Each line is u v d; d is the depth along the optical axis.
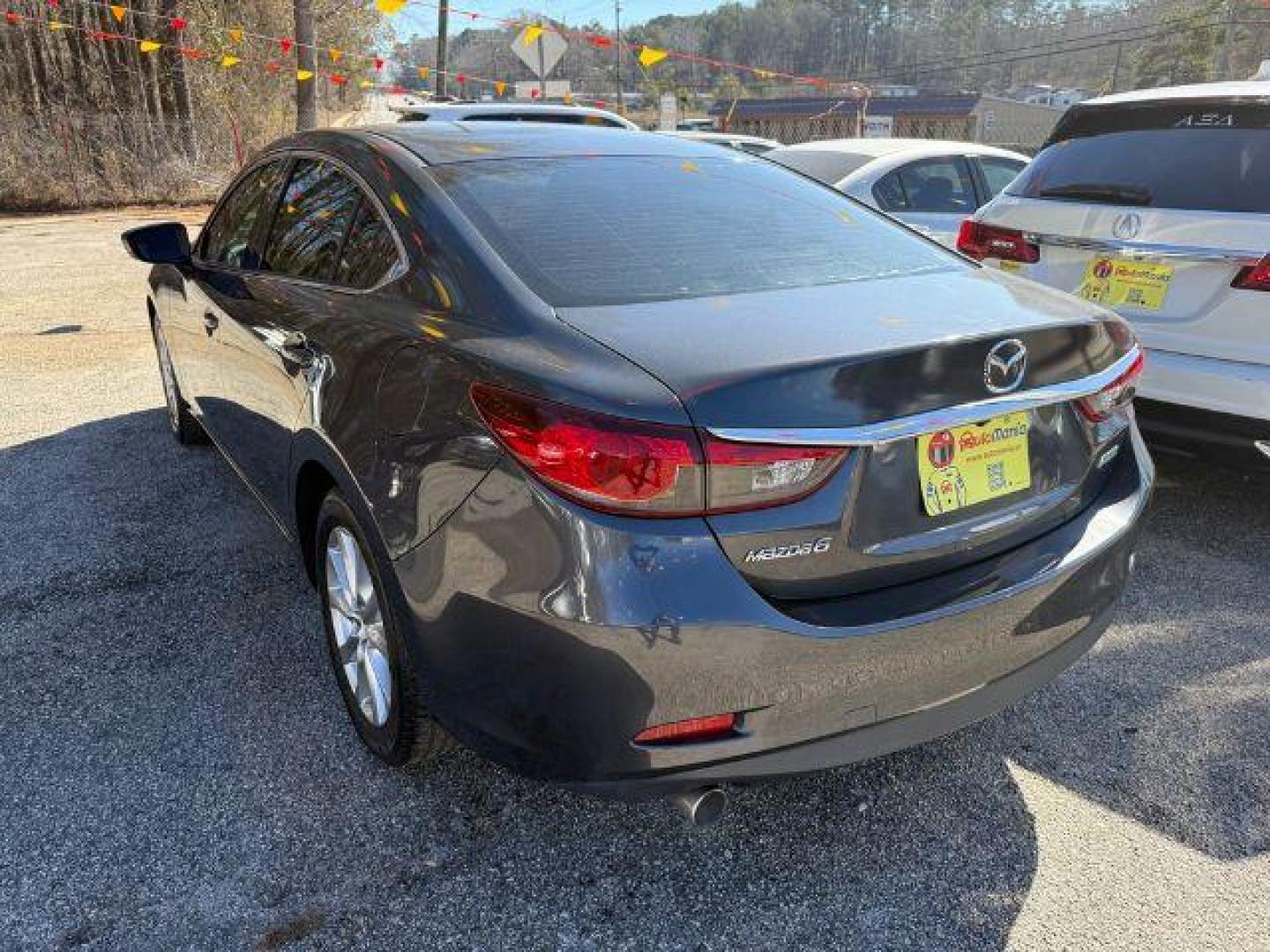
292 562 3.73
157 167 18.12
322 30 20.73
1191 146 3.96
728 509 1.82
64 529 4.00
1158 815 2.48
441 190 2.52
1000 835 2.41
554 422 1.82
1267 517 4.24
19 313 8.20
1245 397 3.66
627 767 1.88
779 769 1.97
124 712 2.82
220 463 4.72
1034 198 4.38
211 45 18.39
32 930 2.08
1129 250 3.96
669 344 1.94
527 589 1.87
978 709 2.20
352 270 2.66
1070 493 2.38
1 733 2.71
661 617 1.79
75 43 17.42
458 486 2.00
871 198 6.71
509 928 2.12
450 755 2.64
